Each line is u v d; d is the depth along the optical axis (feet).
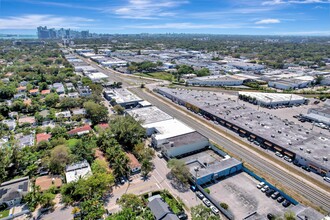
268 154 264.31
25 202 189.06
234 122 332.60
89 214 161.07
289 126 319.88
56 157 223.30
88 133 304.50
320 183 214.48
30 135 297.12
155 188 208.03
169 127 313.53
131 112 368.07
